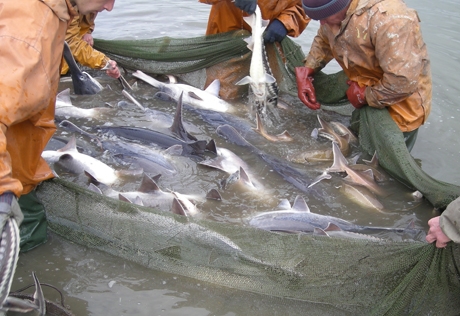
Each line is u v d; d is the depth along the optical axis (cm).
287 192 429
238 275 323
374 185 437
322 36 512
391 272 302
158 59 615
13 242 207
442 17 935
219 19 591
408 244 294
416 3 1016
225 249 320
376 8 419
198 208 401
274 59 575
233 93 600
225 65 592
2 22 242
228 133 503
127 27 805
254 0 470
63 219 354
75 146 448
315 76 550
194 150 462
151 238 332
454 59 747
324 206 416
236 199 416
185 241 326
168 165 449
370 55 446
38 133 313
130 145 466
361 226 376
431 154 509
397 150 436
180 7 908
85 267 337
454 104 615
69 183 344
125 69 647
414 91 439
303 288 316
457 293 304
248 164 463
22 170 316
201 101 570
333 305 318
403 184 449
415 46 424
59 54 278
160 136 476
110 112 540
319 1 427
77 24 556
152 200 391
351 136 519
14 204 219
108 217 339
